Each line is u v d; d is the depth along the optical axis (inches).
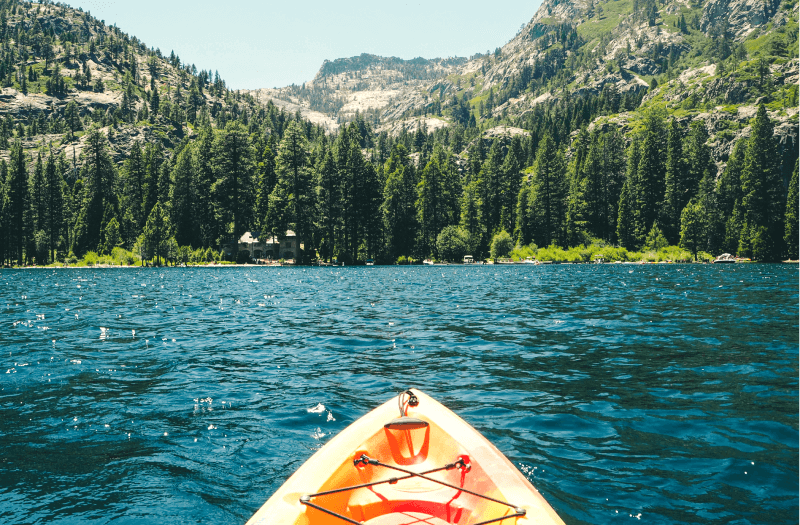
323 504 175.9
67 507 208.2
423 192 4623.5
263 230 4284.0
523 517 155.8
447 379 410.3
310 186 4069.9
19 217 4453.7
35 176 4601.4
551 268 3137.3
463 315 807.1
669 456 253.6
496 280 1847.9
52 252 4559.5
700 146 4923.7
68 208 4906.5
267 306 968.9
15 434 290.2
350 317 796.0
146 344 571.2
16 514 202.2
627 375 416.5
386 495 199.0
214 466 247.9
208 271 2957.7
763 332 619.5
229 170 4111.7
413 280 1884.8
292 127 4055.1
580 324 697.0
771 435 278.8
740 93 7076.8
